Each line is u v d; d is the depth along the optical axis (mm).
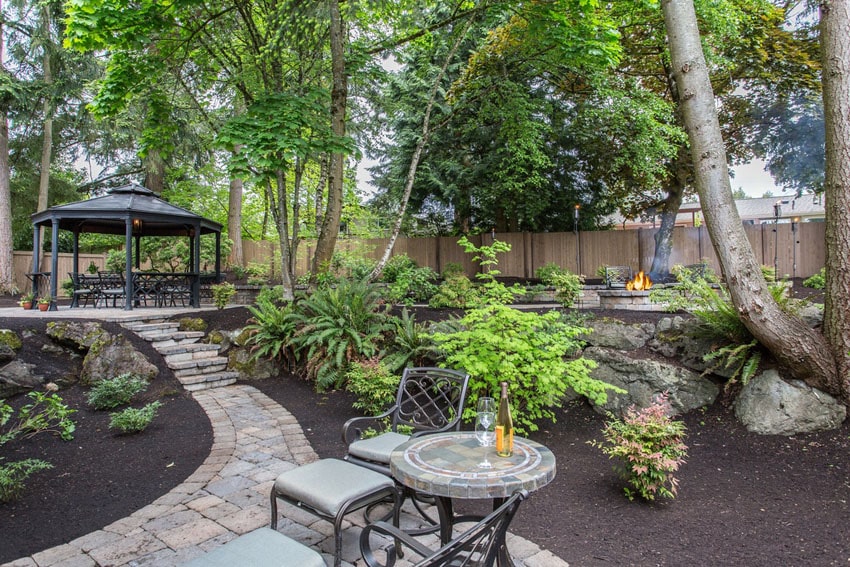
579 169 13984
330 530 3104
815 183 12219
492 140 13539
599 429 5281
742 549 2920
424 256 16750
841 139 4512
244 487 3777
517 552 2877
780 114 11781
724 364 5297
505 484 2168
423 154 14586
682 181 12570
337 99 8570
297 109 7258
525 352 4852
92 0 6258
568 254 15250
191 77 9773
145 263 15953
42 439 4855
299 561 1953
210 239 16547
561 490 3814
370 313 7609
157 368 7059
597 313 6973
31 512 3375
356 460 3361
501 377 4816
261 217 21375
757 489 3762
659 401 4449
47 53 13828
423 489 2215
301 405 6309
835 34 4531
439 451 2660
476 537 1604
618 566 2744
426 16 9727
